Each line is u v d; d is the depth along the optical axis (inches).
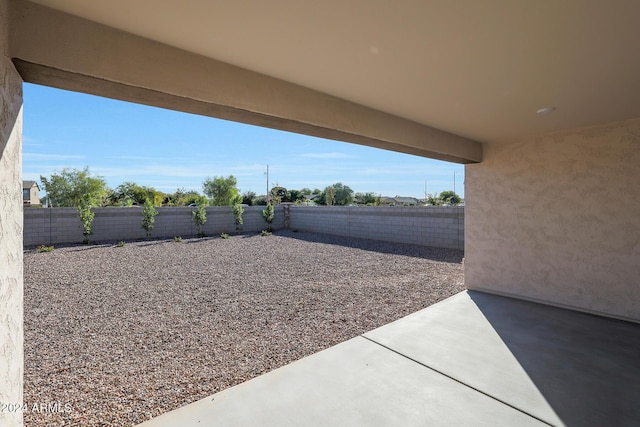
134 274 267.3
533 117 144.8
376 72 95.0
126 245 444.8
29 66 62.6
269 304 188.1
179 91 81.0
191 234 571.5
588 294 166.4
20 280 60.3
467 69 92.2
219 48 80.8
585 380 103.0
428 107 129.2
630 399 92.5
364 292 213.3
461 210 384.2
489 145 203.6
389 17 66.0
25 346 130.9
